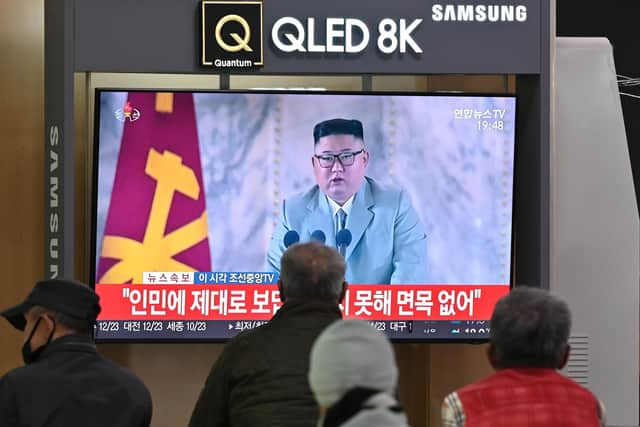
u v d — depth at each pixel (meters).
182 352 14.46
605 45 14.42
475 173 13.66
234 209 13.45
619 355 14.35
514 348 7.65
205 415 8.98
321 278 8.80
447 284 13.69
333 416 5.12
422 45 13.30
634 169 19.69
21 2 13.89
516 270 14.09
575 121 14.29
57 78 13.08
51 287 8.57
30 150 13.95
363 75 13.59
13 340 13.97
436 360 14.59
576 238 14.23
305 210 13.53
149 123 13.27
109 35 12.94
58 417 8.23
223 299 13.47
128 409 8.45
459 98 13.56
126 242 13.30
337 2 13.18
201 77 14.31
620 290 14.34
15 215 13.92
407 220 13.62
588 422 7.55
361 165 13.55
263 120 13.41
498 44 13.38
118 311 13.33
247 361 8.69
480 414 7.50
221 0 12.99
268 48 13.11
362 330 5.28
